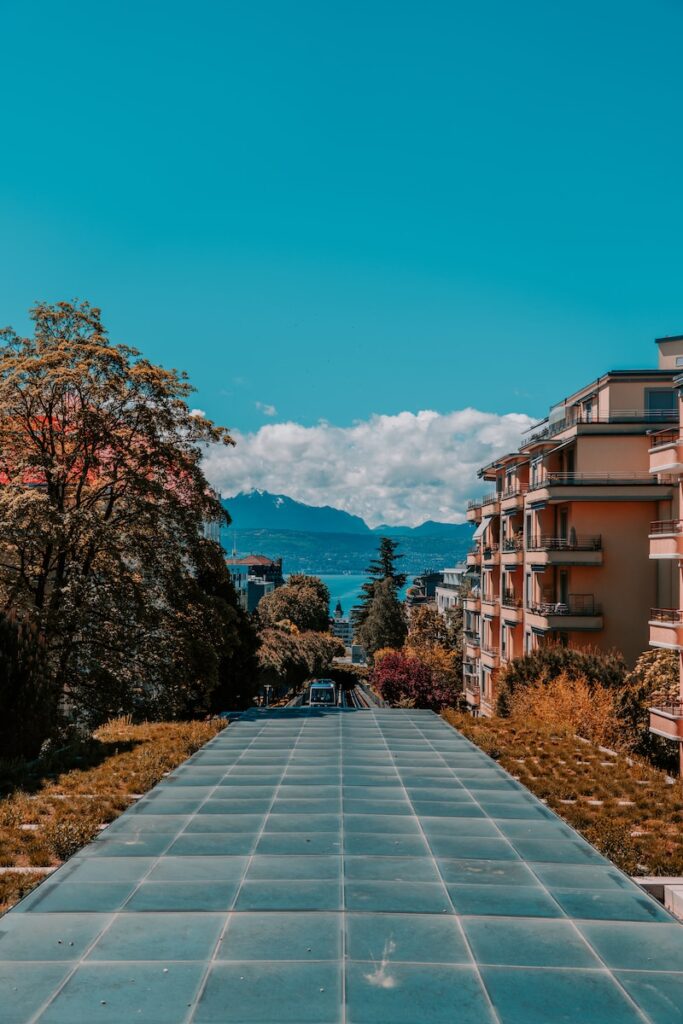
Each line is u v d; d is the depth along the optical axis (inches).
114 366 1152.2
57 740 883.4
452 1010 260.2
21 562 1134.4
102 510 1215.6
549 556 1424.7
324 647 3838.6
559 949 306.3
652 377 1437.0
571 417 1649.9
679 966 293.7
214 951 302.2
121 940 311.1
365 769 678.5
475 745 823.7
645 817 593.0
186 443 1268.5
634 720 1099.3
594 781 699.4
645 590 1416.1
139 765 699.4
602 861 418.0
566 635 1455.5
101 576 1193.4
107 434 1142.3
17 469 1103.6
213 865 406.0
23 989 271.9
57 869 398.0
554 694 1147.3
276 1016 255.1
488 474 2039.9
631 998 269.6
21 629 790.5
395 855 425.4
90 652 1185.4
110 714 1157.1
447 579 4490.7
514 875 393.4
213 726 970.1
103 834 463.8
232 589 1715.1
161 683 1211.2
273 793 579.2
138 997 266.5
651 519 1422.2
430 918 335.6
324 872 395.9
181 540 1240.8
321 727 962.1
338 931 321.4
